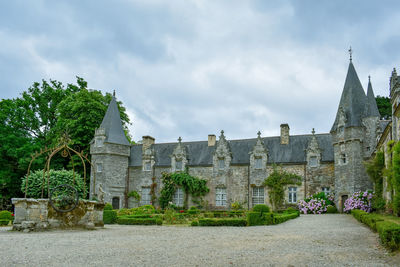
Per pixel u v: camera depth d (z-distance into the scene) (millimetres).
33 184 29203
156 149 41125
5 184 37438
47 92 45000
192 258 8664
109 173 37875
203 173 37094
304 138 35594
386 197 23047
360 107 30969
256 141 36531
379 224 11711
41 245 10844
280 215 22656
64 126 38844
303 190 32844
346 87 32688
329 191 31797
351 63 33406
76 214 16594
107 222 21188
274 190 33469
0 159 37688
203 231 15516
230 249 10000
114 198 38219
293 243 11195
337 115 32062
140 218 20953
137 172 39656
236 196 35281
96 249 10008
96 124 40906
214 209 35656
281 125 36188
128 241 11805
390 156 21453
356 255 9078
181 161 38094
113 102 40844
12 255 9102
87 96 40000
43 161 38250
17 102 42375
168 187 36812
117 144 38719
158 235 13766
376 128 29859
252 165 35156
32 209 15688
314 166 32844
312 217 24516
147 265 7891
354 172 29125
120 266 7797
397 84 20625
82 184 32062
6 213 22078
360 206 26250
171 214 22922
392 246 9438
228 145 37812
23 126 42562
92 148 38719
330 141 34094
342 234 13523
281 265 7934
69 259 8555
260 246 10578
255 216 19031
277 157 34844
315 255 9078
